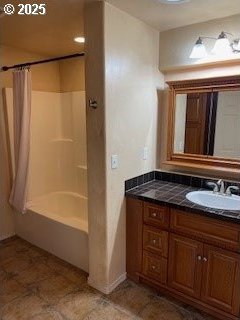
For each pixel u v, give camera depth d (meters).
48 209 3.15
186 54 2.28
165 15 2.02
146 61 2.28
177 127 2.41
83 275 2.38
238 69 2.07
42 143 3.31
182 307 1.99
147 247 2.15
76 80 3.33
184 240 1.92
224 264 1.76
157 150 2.63
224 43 1.92
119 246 2.22
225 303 1.80
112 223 2.11
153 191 2.22
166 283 2.09
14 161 2.98
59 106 3.49
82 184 3.44
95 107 1.93
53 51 3.07
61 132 3.53
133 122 2.21
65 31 2.33
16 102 2.75
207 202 2.14
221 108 2.15
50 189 3.46
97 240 2.13
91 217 2.13
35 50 3.03
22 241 3.04
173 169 2.56
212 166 2.25
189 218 1.87
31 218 2.90
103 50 1.81
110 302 2.04
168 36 2.36
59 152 3.52
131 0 1.74
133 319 1.88
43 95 3.27
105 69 1.84
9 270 2.46
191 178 2.37
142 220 2.14
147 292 2.16
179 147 2.43
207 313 1.92
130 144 2.21
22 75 2.64
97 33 1.82
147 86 2.34
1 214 3.06
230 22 2.01
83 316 1.90
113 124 1.98
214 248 1.79
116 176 2.09
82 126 3.31
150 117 2.45
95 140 1.98
